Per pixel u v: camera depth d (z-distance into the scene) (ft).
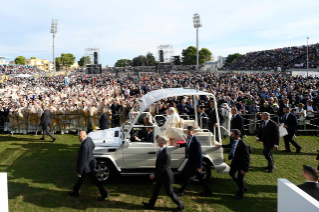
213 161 18.79
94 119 35.42
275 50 229.66
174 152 18.39
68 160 24.02
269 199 16.66
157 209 15.20
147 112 18.99
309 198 8.96
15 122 34.81
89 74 175.11
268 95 47.78
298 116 33.50
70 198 16.44
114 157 18.40
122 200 16.29
